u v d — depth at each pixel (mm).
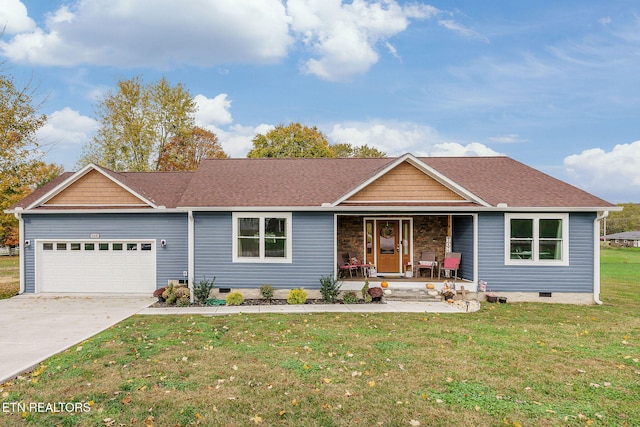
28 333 9469
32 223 15734
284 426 4918
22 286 15641
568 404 5586
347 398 5695
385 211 14258
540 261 14367
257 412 5273
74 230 15742
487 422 5047
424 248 16703
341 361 7270
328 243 14586
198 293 13922
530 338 9008
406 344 8430
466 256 15109
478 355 7699
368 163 18594
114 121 32250
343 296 14391
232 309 12688
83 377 6492
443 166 17859
